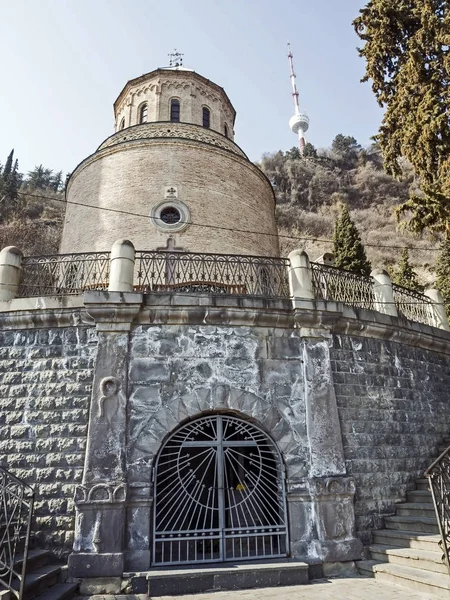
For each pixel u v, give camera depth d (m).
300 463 7.77
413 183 57.97
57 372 7.91
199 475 8.77
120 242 8.71
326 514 7.48
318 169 66.69
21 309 8.24
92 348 8.03
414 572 6.42
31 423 7.59
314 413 8.09
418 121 10.42
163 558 7.11
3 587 5.35
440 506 6.46
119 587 6.37
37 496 7.11
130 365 7.83
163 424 7.56
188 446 7.76
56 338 8.16
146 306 8.08
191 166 15.38
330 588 6.43
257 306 8.38
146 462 7.27
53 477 7.21
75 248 14.85
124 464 7.17
